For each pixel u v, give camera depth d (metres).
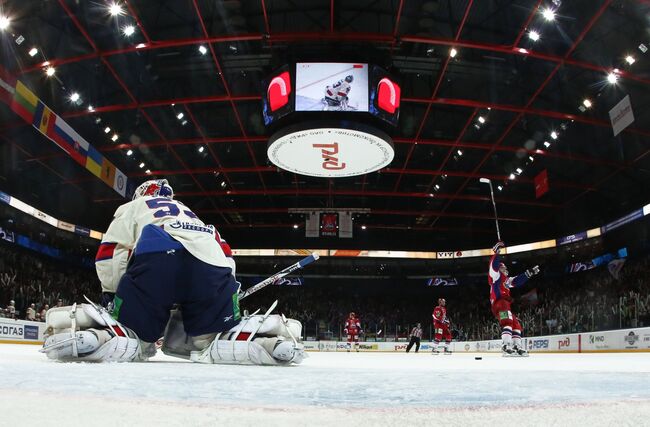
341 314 36.41
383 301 38.91
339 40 17.53
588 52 17.84
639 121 21.72
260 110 23.08
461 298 38.53
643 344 12.48
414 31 18.11
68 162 26.62
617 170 26.61
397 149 26.56
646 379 1.67
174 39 18.27
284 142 17.31
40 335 13.57
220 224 37.56
